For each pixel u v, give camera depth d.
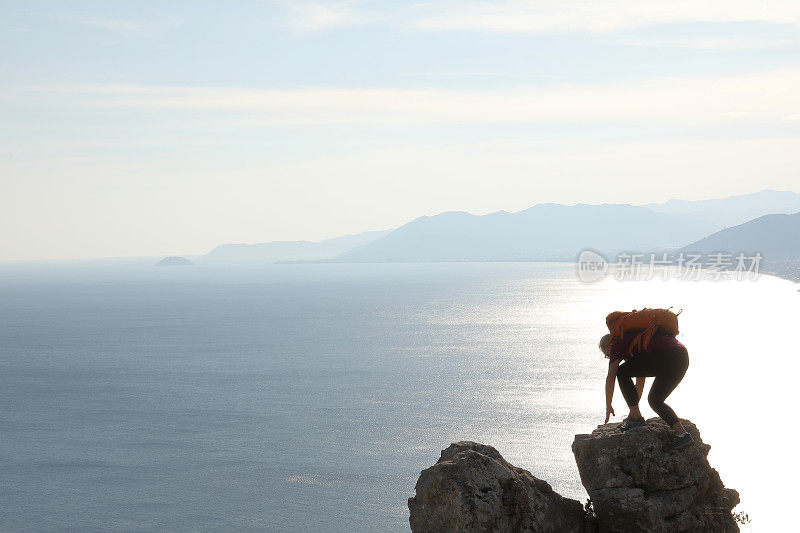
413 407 123.19
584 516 9.50
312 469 88.69
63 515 77.12
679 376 9.33
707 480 9.41
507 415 112.69
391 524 69.25
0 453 102.81
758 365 157.50
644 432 9.41
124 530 71.81
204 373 170.50
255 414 123.25
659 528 8.97
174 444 104.75
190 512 75.94
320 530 68.81
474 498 8.73
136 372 174.62
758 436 94.62
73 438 110.38
